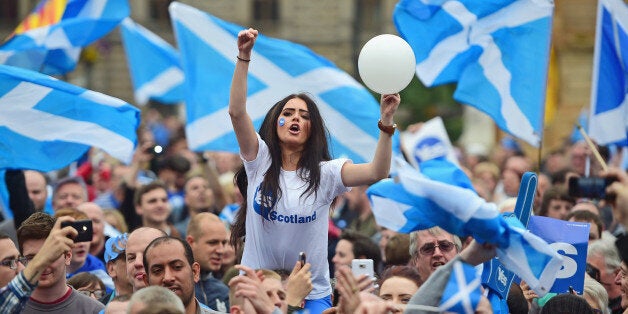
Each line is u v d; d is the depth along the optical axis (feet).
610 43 47.55
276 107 34.40
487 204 28.40
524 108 46.03
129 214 63.26
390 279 34.94
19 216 45.83
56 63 53.26
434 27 46.11
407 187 28.89
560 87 199.21
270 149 34.17
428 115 166.40
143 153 64.49
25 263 36.45
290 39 244.83
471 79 46.29
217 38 53.11
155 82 75.97
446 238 39.73
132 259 38.29
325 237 34.24
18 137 43.24
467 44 46.09
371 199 31.07
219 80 53.11
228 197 67.62
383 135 32.81
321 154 34.22
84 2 52.70
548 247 28.81
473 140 171.32
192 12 53.01
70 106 43.65
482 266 34.86
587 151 54.75
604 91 47.75
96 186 75.51
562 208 52.75
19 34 51.75
